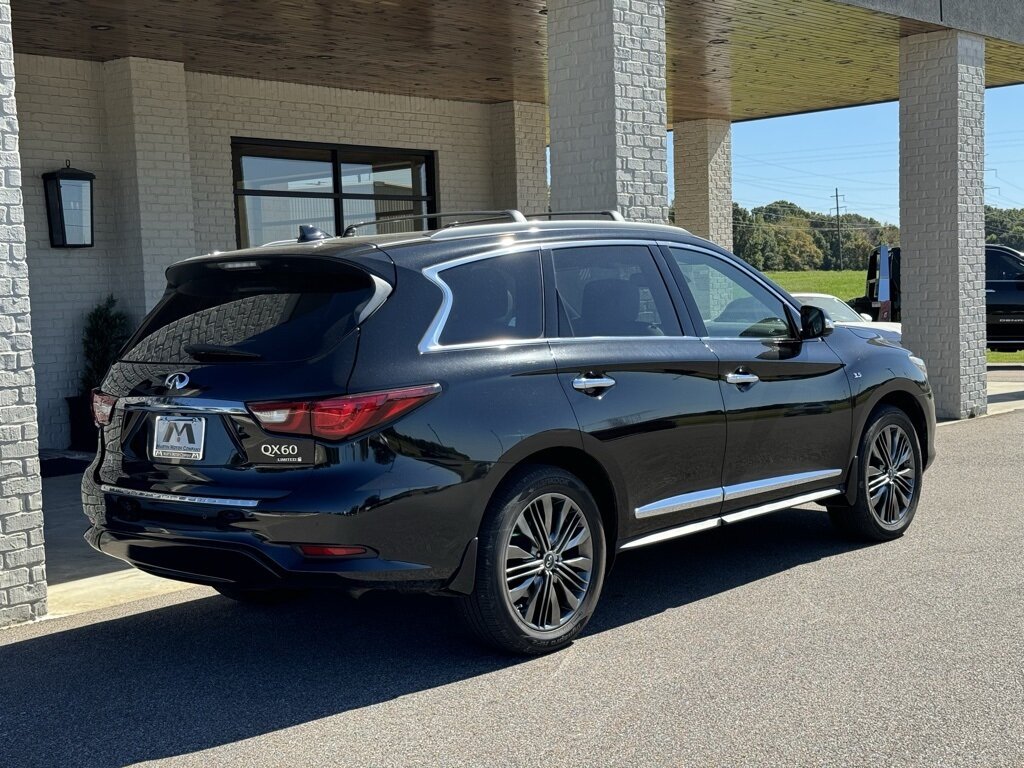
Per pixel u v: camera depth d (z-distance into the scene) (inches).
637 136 319.0
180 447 168.7
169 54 433.4
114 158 440.5
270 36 412.8
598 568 187.3
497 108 594.6
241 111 496.4
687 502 203.2
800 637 184.7
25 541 209.0
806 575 224.4
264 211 514.9
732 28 435.8
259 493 160.6
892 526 251.8
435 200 582.6
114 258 444.5
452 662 179.5
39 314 424.5
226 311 178.4
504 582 173.5
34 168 422.3
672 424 198.5
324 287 171.9
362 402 159.8
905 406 261.7
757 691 160.9
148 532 169.9
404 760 141.6
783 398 221.9
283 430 160.1
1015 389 602.5
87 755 146.5
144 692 169.8
